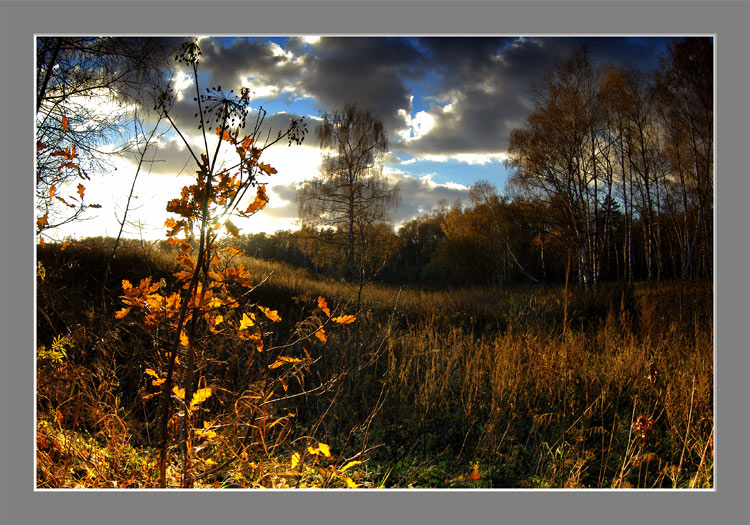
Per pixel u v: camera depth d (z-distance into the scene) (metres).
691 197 18.95
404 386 5.03
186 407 1.81
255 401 2.36
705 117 17.16
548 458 3.75
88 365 2.61
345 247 16.75
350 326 5.88
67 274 5.01
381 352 5.68
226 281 1.88
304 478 2.48
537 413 4.51
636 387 4.93
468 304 10.83
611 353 5.81
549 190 19.16
